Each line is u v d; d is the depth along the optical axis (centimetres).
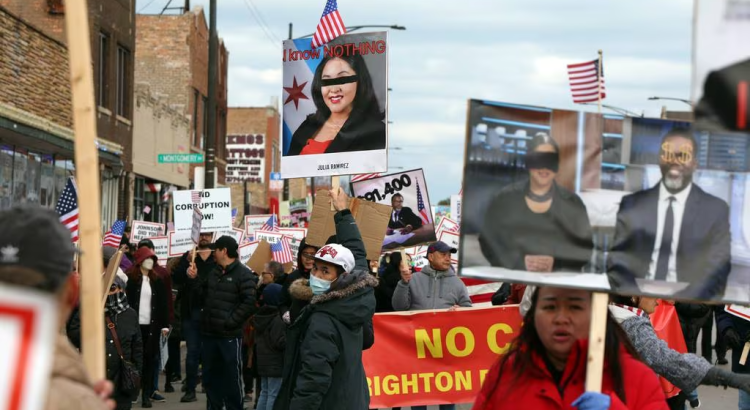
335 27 956
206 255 1448
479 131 396
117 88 3009
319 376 709
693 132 396
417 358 1080
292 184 8262
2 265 244
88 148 320
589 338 386
